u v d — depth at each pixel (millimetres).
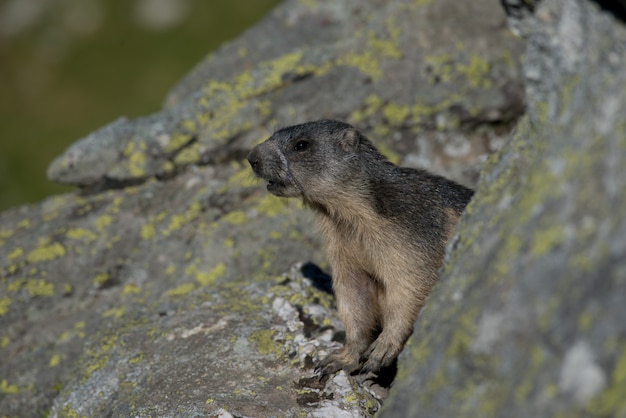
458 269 6516
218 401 8758
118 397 9609
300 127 10539
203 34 30750
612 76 5574
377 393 9062
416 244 9508
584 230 5371
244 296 11211
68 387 10492
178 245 13023
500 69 14375
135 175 14062
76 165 14250
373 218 9695
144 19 31938
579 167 5574
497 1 14930
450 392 5793
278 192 10375
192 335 10289
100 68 30531
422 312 6969
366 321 9867
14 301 12602
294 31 16797
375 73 14469
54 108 29422
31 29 32250
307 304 10578
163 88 29203
